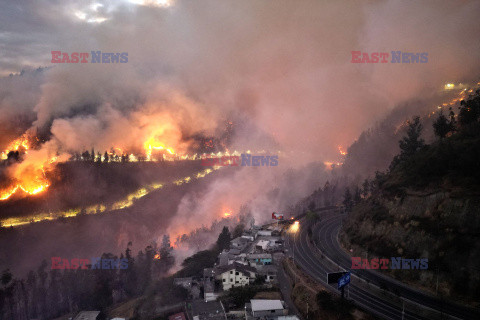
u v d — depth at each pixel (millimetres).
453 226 69500
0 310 106625
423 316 59344
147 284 112312
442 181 78812
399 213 84500
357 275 78562
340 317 61531
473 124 87750
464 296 61219
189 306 80125
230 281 84438
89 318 89938
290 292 78000
